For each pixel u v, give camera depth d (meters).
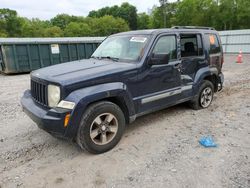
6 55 12.02
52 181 2.88
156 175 2.91
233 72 11.33
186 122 4.63
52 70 3.66
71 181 2.86
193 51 4.91
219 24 49.84
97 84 3.35
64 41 13.68
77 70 3.54
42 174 3.02
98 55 4.66
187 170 2.99
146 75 3.92
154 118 4.88
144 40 4.06
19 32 67.88
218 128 4.30
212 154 3.37
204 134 4.05
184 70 4.67
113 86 3.46
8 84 9.66
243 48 22.70
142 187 2.71
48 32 73.19
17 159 3.40
